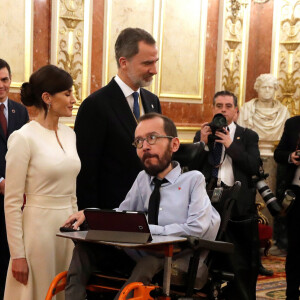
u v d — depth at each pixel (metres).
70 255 3.55
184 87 7.33
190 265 3.14
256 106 7.45
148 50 3.77
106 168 3.83
